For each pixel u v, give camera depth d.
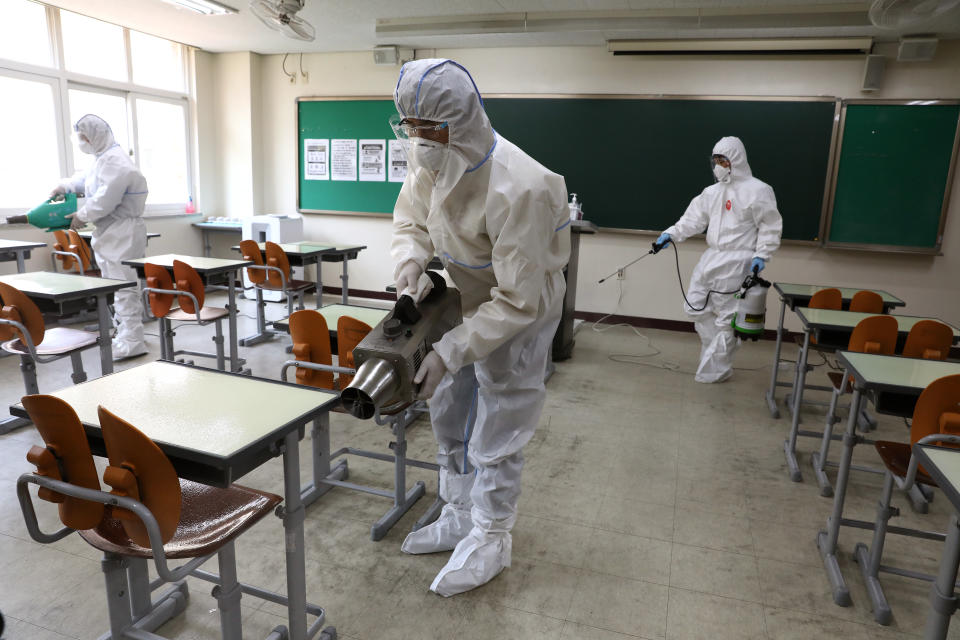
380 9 4.50
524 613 1.83
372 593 1.89
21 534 2.11
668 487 2.65
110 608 1.51
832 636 1.79
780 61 4.90
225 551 1.44
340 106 6.09
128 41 5.51
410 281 1.68
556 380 4.07
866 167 4.86
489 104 5.60
